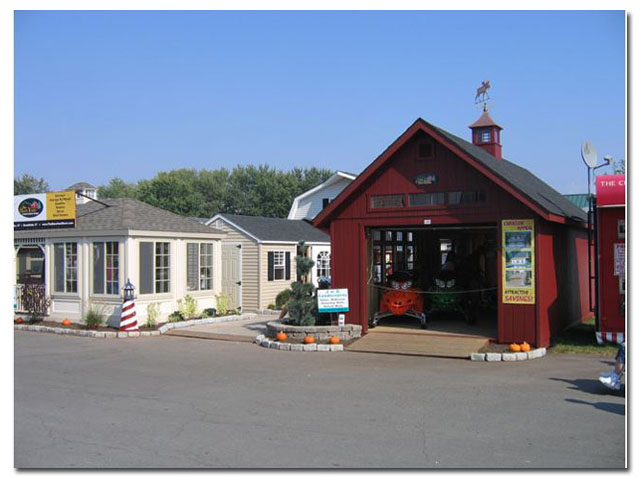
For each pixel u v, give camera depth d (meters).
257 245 23.53
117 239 18.00
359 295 15.26
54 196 19.12
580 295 17.84
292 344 14.16
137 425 7.54
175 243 19.38
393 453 6.36
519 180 15.58
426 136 14.57
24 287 20.00
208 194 70.25
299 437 6.98
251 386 9.95
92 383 10.27
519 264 13.48
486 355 12.41
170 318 18.62
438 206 14.40
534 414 7.95
